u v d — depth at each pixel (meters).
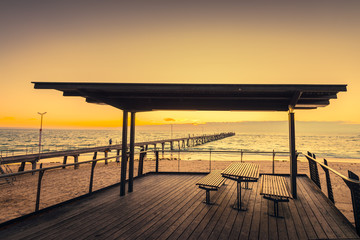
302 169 17.73
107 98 4.25
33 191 8.70
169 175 6.86
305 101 4.37
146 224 3.22
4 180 11.09
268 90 3.45
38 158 15.01
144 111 5.04
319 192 4.88
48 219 3.39
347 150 44.75
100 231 2.97
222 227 3.12
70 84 3.53
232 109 4.84
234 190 5.19
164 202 4.25
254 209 3.88
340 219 3.42
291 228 3.10
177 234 2.89
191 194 4.81
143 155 6.72
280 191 3.59
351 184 2.92
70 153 17.25
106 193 4.90
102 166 17.94
